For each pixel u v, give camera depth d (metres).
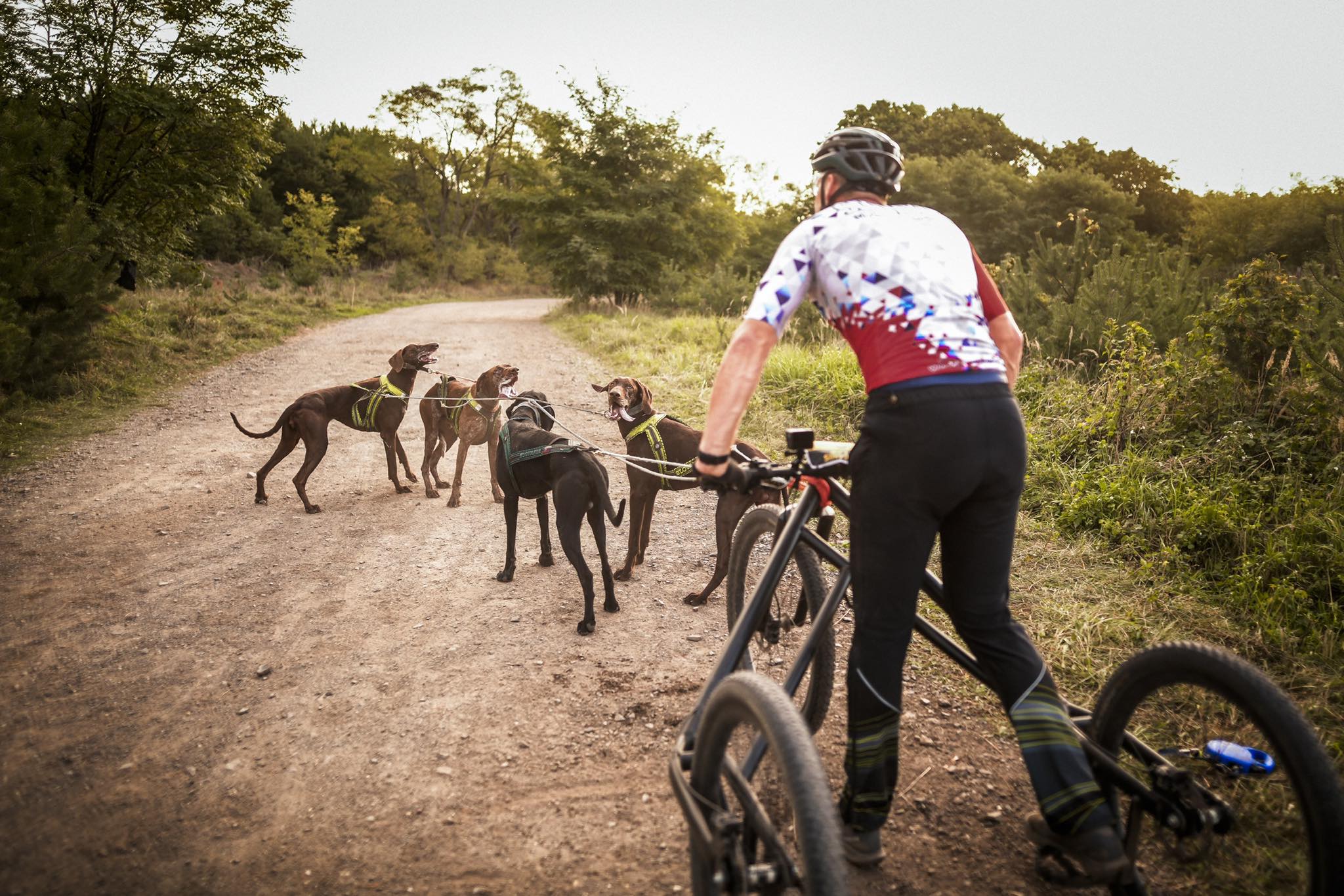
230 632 3.93
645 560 4.94
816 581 2.56
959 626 1.99
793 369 8.94
